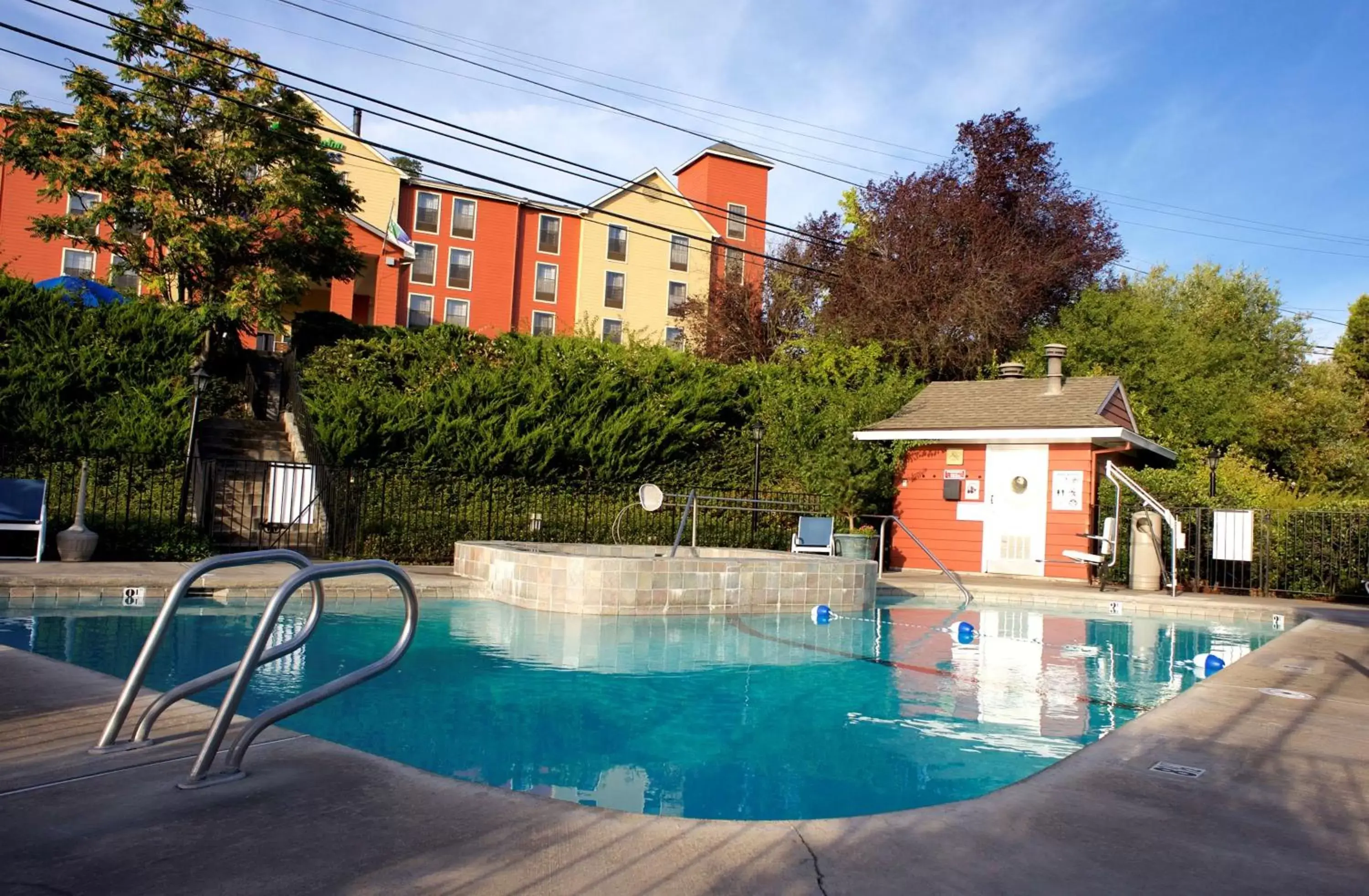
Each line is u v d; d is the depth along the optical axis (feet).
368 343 62.03
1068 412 53.83
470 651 24.62
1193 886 7.92
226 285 69.31
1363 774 11.59
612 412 58.39
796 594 35.47
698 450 61.57
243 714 16.80
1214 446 76.38
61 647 22.21
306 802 9.48
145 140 64.03
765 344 106.01
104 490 43.14
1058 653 28.40
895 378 64.23
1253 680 18.88
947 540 56.65
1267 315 106.32
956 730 17.88
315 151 71.72
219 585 30.94
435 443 50.65
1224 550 46.85
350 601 32.53
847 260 92.27
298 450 55.62
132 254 68.23
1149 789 10.78
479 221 132.36
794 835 9.00
